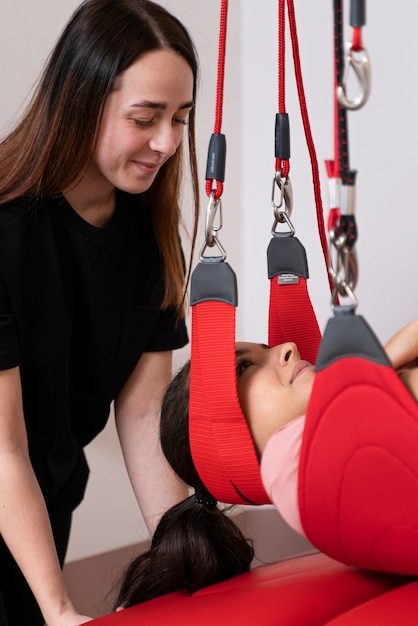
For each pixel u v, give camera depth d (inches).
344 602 33.9
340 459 31.0
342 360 29.8
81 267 47.9
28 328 46.4
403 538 31.8
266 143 83.5
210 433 36.7
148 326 51.6
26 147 43.8
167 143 42.5
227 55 83.0
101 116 41.9
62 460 52.7
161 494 52.9
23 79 69.1
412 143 69.0
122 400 54.2
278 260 42.5
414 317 70.6
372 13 69.6
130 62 40.8
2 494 43.4
